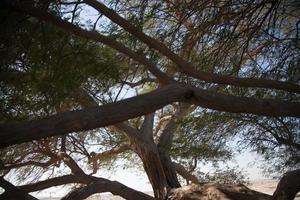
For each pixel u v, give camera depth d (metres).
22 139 3.72
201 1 7.14
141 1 7.29
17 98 7.93
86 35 5.75
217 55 7.68
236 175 14.48
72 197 11.32
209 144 11.30
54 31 6.81
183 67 5.75
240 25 7.73
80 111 4.03
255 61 8.54
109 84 8.01
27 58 7.00
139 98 4.38
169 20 7.63
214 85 8.05
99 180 12.36
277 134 10.45
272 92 9.12
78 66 7.00
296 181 7.04
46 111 8.03
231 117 10.16
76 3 6.29
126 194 11.82
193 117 10.35
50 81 6.96
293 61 8.07
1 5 5.48
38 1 6.19
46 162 13.82
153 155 12.48
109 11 5.77
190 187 10.58
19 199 9.45
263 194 9.56
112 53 7.72
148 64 5.91
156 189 12.30
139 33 5.77
